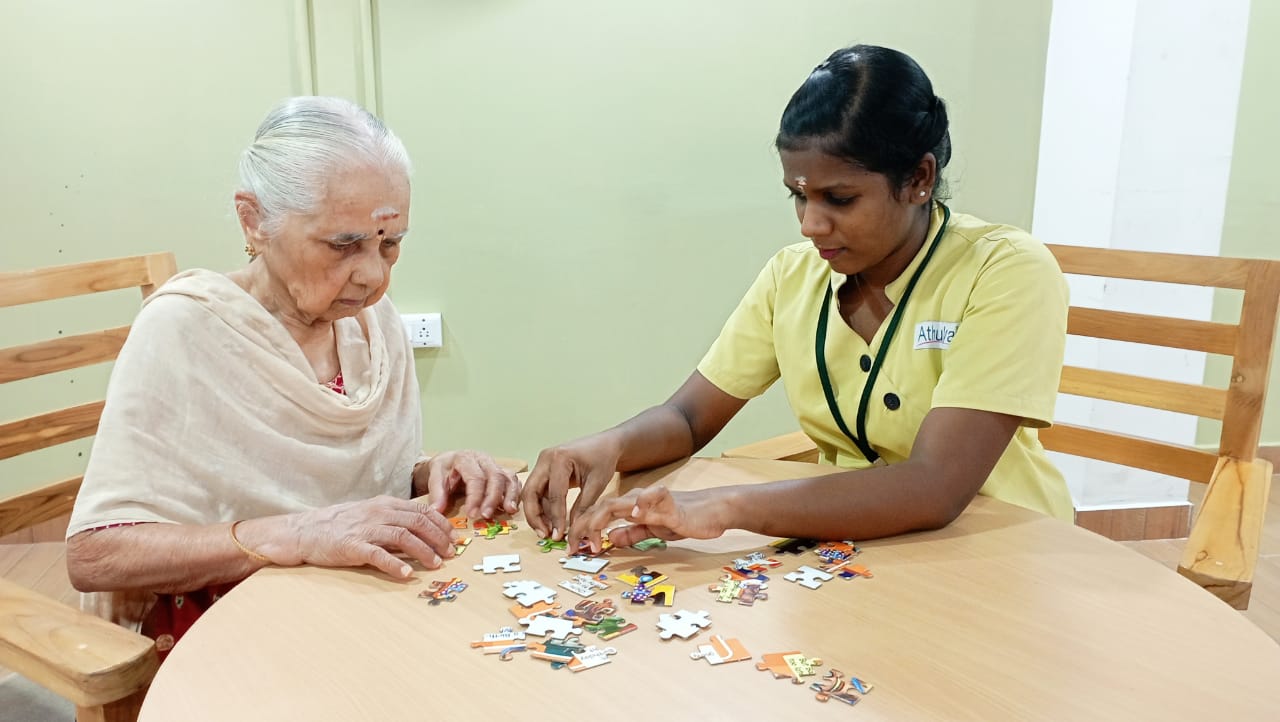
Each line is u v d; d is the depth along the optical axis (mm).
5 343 2650
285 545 1204
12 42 2488
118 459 1286
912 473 1266
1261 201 3277
